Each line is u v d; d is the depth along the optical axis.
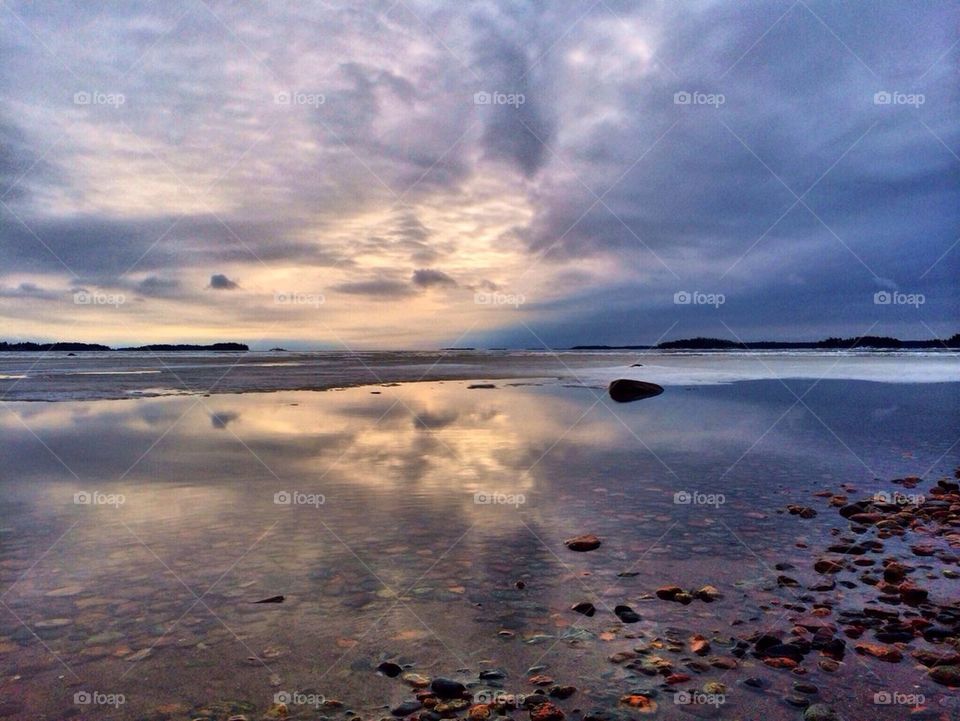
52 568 5.66
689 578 5.54
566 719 3.51
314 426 14.07
